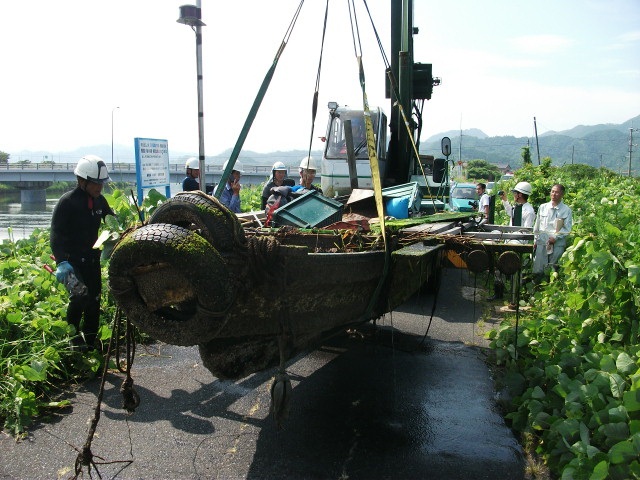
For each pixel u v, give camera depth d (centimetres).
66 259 527
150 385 526
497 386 533
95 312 576
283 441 424
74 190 548
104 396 500
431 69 1084
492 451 413
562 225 768
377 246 459
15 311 560
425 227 556
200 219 351
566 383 410
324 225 603
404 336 692
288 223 599
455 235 489
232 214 357
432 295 862
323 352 633
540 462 398
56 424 445
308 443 422
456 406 493
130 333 402
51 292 664
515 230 716
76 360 541
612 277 479
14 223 2430
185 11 816
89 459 357
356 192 793
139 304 348
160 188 1009
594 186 1875
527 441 422
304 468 387
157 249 320
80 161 552
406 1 992
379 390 526
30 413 450
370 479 374
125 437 427
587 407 393
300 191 786
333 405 491
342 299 413
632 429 343
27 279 671
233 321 365
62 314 590
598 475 312
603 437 365
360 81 485
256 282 359
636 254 528
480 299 890
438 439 431
